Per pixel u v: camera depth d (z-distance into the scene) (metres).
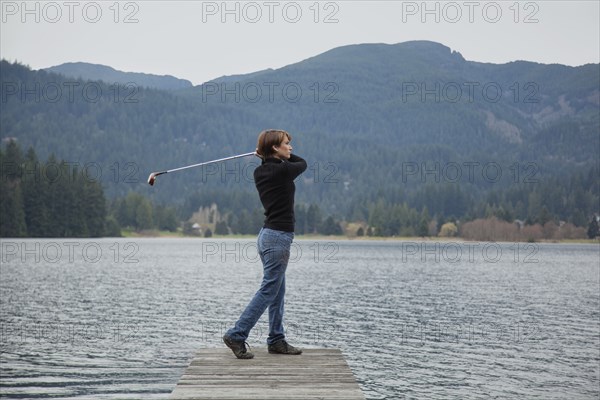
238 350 8.23
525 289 57.69
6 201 149.88
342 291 52.72
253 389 6.91
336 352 8.67
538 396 19.41
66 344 25.88
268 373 7.58
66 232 161.88
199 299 44.31
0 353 23.88
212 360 8.19
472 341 28.56
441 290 55.53
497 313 39.31
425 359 24.42
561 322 35.38
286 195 8.11
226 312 36.94
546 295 52.00
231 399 6.55
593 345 27.92
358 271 80.44
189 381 7.21
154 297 45.41
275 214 8.10
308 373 7.57
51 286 53.03
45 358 23.08
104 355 23.69
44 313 35.69
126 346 25.58
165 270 76.56
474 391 19.86
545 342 28.59
